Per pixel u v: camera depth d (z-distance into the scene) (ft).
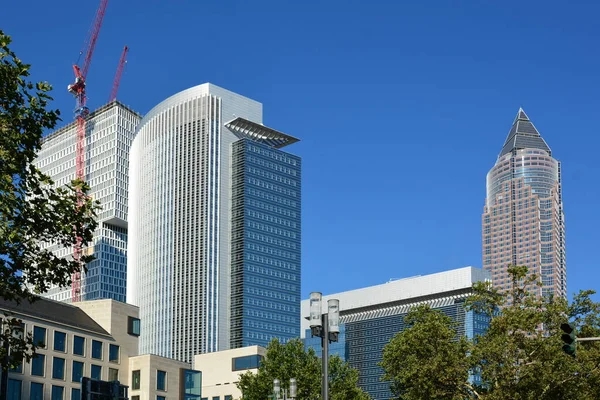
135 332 393.91
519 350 229.04
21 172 119.65
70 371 348.38
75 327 356.18
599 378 225.97
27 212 119.65
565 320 238.27
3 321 124.26
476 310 250.37
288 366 344.08
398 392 278.67
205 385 490.08
